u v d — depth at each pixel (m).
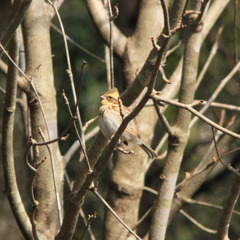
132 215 12.02
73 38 19.59
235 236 19.70
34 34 10.67
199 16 10.05
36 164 8.59
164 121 10.35
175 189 11.05
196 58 10.40
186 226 20.53
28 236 9.76
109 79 12.52
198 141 20.25
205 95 19.67
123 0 14.74
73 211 9.18
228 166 9.20
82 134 9.68
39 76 10.63
